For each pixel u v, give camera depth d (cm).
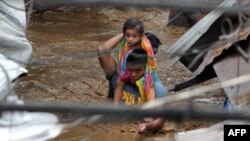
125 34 1080
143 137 1052
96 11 2186
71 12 2159
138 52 1077
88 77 1367
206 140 838
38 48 1656
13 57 1190
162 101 480
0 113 409
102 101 1207
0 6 1180
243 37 902
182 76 1426
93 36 1911
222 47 1011
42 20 2025
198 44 1061
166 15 2280
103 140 1038
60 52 1616
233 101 947
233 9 414
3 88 877
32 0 662
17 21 1188
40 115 672
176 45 1081
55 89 1283
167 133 1068
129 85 1099
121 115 400
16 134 627
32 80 1324
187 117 397
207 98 1216
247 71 995
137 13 2269
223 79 1020
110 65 1170
